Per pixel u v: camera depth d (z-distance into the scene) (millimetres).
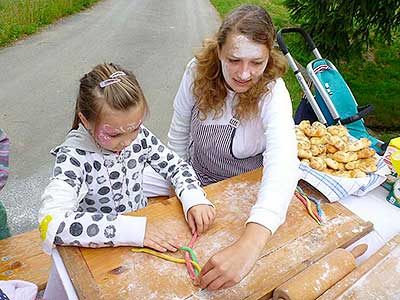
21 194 2686
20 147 3232
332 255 1142
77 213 1163
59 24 7164
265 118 1555
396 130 4527
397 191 1540
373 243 1323
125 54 5898
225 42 1438
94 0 9367
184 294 1006
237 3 11250
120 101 1212
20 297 1135
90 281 1021
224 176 1922
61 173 1268
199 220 1235
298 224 1305
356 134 2562
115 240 1124
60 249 1124
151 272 1064
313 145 1721
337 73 2830
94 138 1311
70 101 4133
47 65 5141
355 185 1520
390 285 1059
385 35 4961
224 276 988
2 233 1790
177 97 1855
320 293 1027
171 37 7160
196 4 10984
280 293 1013
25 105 3979
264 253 1159
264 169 1355
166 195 1789
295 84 5152
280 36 2600
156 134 3658
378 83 5742
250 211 1314
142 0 10586
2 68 4922
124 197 1479
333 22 4766
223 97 1627
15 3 6898
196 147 1880
